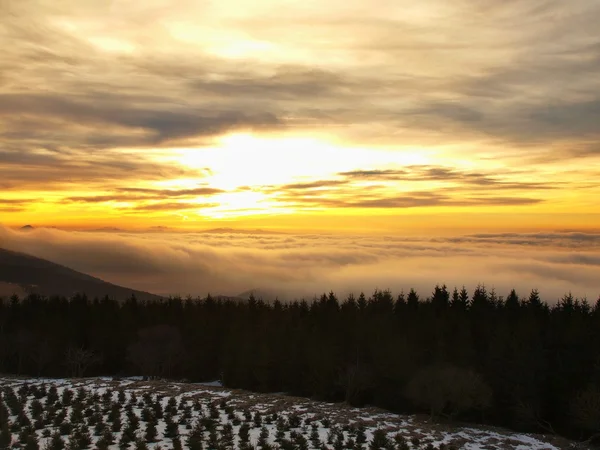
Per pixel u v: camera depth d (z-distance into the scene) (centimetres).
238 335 6906
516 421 4669
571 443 3881
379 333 5872
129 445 2994
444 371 4312
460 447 3397
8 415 3594
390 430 3650
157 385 4906
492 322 6219
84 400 4019
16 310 8919
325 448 3053
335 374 5550
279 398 4638
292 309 8119
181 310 8800
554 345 5216
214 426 3394
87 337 7644
